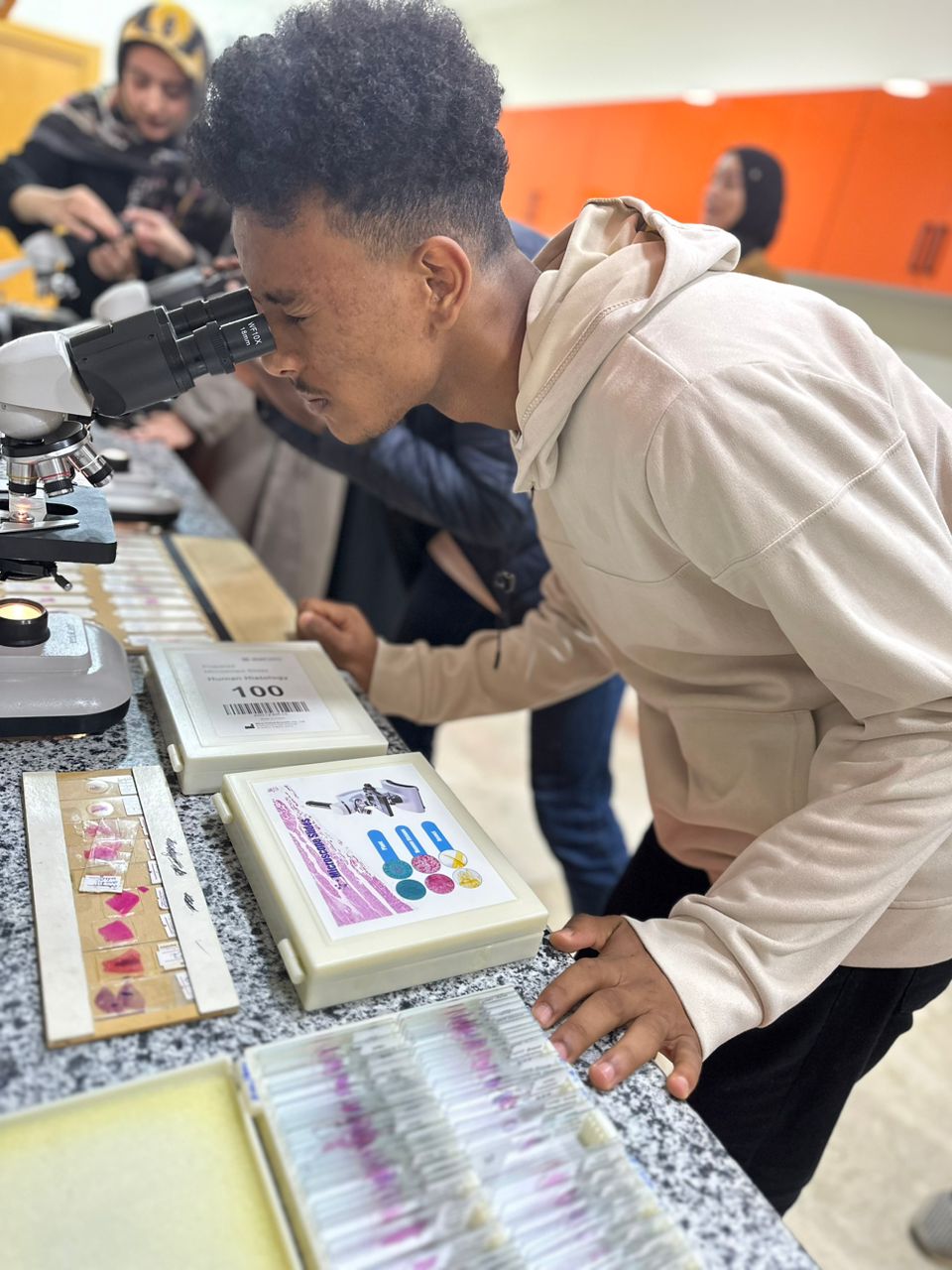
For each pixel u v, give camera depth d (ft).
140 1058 1.77
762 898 2.18
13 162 7.70
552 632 3.75
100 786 2.50
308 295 2.27
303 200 2.13
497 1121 1.75
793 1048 2.85
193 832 2.42
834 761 2.37
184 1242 1.50
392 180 2.11
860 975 2.78
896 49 8.75
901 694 2.13
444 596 5.81
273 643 3.42
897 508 2.15
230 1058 1.80
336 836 2.30
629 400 2.20
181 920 2.08
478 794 8.09
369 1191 1.57
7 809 2.38
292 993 1.98
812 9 9.48
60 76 10.73
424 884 2.20
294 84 2.02
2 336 6.45
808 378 2.18
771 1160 3.10
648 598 2.71
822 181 9.30
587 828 5.95
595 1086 1.91
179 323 2.44
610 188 11.71
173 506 4.75
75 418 2.54
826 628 2.12
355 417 2.57
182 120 7.80
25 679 2.68
